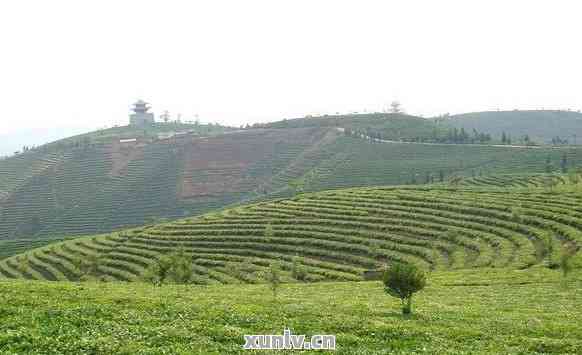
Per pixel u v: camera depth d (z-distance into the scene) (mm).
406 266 42875
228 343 29812
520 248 88688
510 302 52531
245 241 115375
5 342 27094
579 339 34844
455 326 37625
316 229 116688
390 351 29609
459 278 71250
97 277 103812
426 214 117250
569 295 56219
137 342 28234
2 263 124500
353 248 104188
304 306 44625
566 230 92938
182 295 52312
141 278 94812
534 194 123500
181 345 28125
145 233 129875
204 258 107812
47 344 26891
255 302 47375
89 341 27516
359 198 136875
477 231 102938
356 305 47500
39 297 41531
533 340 33250
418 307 47625
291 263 97125
